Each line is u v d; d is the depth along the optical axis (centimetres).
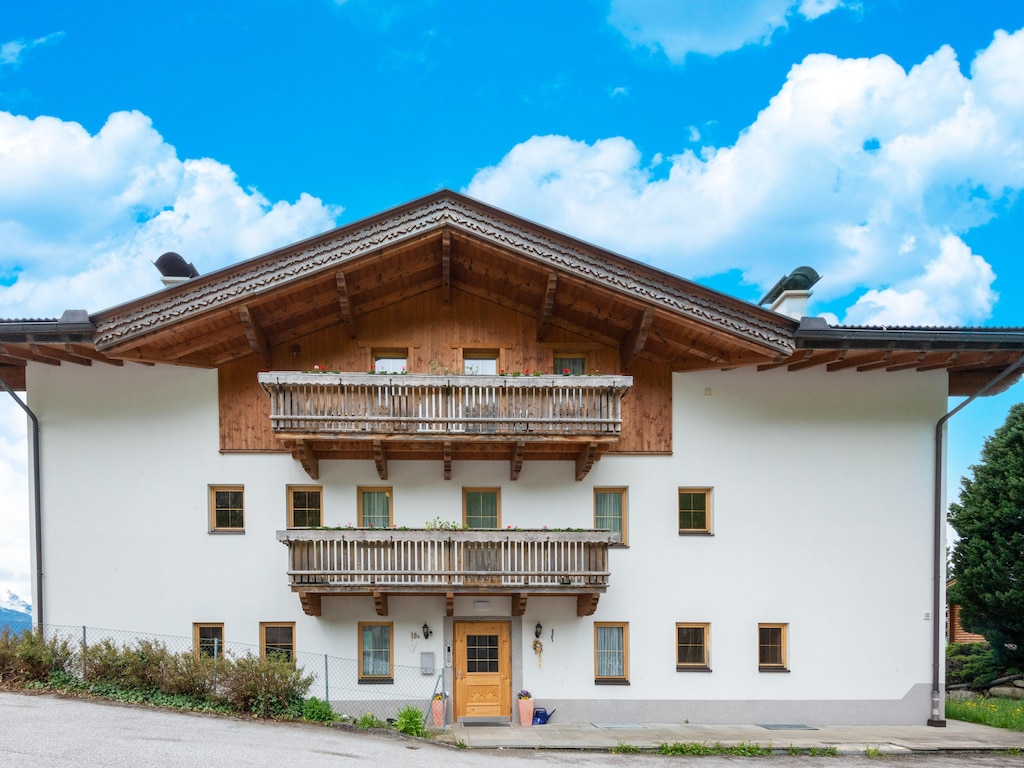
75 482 1366
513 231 1249
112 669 1123
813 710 1393
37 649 1134
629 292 1253
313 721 1105
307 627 1366
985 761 1120
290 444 1319
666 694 1384
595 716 1373
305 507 1409
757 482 1436
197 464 1378
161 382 1388
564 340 1447
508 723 1357
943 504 1433
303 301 1323
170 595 1355
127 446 1374
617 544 1412
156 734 923
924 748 1177
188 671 1111
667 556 1415
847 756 1141
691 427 1444
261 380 1256
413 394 1291
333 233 1224
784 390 1454
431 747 1080
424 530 1295
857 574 1426
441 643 1379
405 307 1429
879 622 1417
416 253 1316
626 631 1401
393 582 1279
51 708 1014
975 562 2020
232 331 1327
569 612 1395
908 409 1455
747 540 1424
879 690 1403
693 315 1256
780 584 1417
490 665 1390
